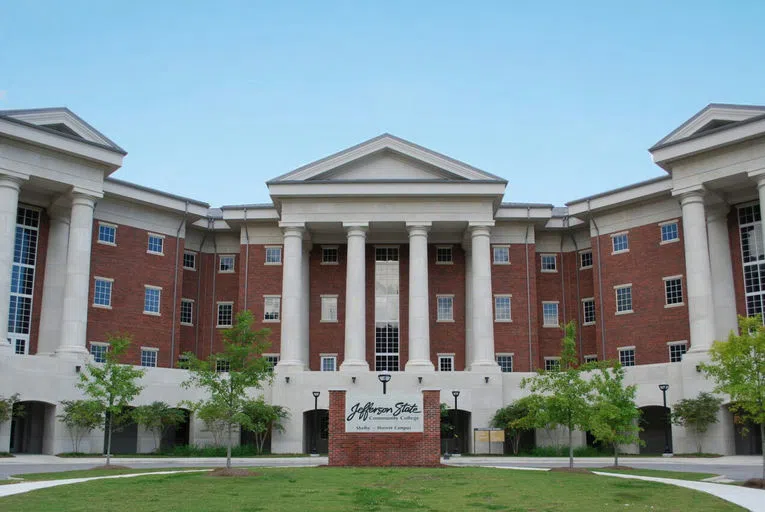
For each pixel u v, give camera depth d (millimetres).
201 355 60781
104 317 53344
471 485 23078
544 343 61062
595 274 58062
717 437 44250
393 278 59906
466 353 58719
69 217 51594
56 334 49938
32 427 45375
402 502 19125
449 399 51281
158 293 56719
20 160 45688
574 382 30750
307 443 52250
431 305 59719
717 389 26344
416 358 52844
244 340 29688
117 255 54750
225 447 47562
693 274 48000
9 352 43062
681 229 53625
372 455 30047
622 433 31984
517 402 49750
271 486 22750
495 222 59656
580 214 58875
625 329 55781
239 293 59156
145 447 48500
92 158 48281
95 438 45750
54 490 21734
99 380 34875
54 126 47625
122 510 17750
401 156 55656
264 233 60188
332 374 51656
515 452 48625
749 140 46219
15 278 49344
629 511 17859
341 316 59500
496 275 59312
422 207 55156
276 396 51312
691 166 48906
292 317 53656
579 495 20938
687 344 52062
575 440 49844
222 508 18125
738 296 50125
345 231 58188
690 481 25625
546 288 62062
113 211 54969
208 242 62594
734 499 20141
